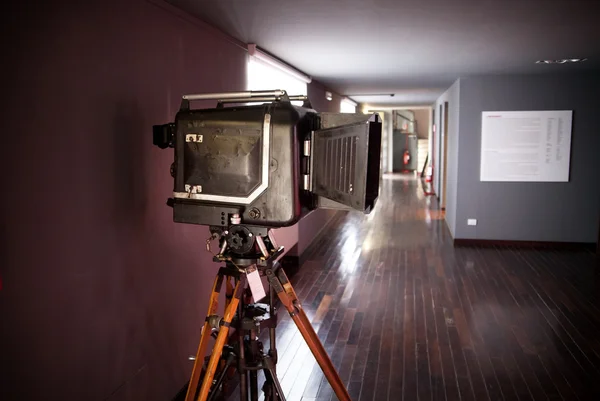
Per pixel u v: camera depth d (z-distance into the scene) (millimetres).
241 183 1834
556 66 5695
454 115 7383
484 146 6762
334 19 3166
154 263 2508
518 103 6625
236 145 1829
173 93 2676
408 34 3699
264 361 2047
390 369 3262
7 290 1557
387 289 4945
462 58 4969
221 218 1886
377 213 9781
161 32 2525
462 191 6934
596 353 3465
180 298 2834
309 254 6469
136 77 2275
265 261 1924
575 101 6516
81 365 1941
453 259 6152
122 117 2168
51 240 1744
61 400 1832
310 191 1861
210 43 3219
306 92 6285
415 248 6770
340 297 4711
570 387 3008
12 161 1557
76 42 1843
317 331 3900
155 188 2490
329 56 4703
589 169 6605
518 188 6793
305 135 1834
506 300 4582
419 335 3801
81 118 1886
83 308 1940
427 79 6891
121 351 2227
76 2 1837
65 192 1809
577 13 3115
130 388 2309
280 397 2043
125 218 2221
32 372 1678
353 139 1661
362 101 11828
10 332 1576
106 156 2059
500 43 4148
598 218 6586
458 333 3834
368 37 3789
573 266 5781
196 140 1891
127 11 2188
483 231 6949
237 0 2643
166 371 2670
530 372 3201
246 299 2232
